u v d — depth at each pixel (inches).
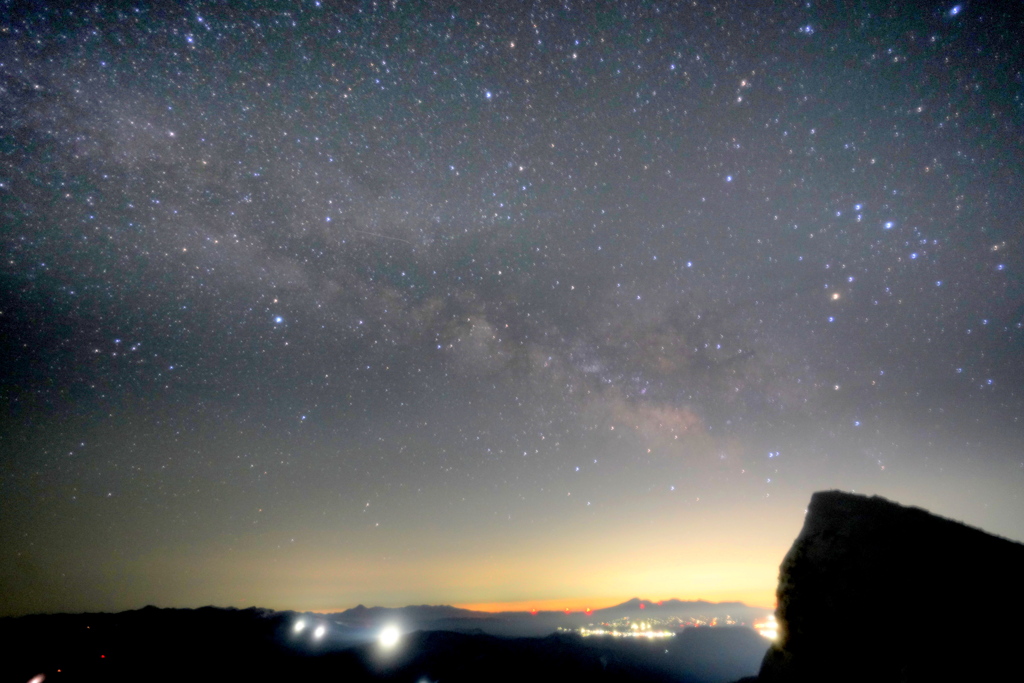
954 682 123.0
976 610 135.4
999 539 153.3
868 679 141.1
